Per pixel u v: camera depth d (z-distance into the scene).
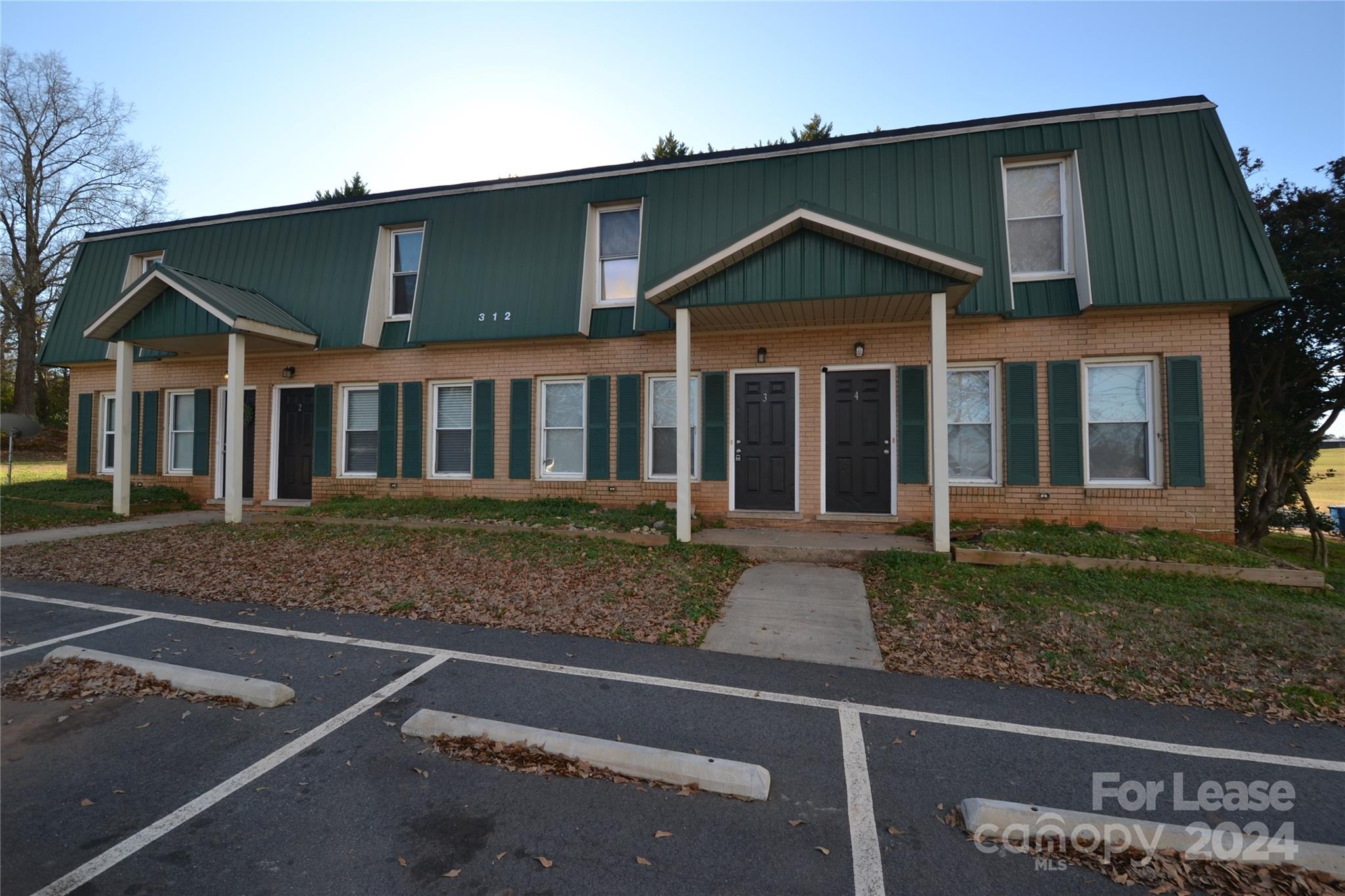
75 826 2.90
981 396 9.13
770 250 7.86
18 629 5.73
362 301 11.44
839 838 2.87
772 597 6.54
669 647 5.36
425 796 3.16
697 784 3.25
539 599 6.43
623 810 3.06
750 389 9.76
